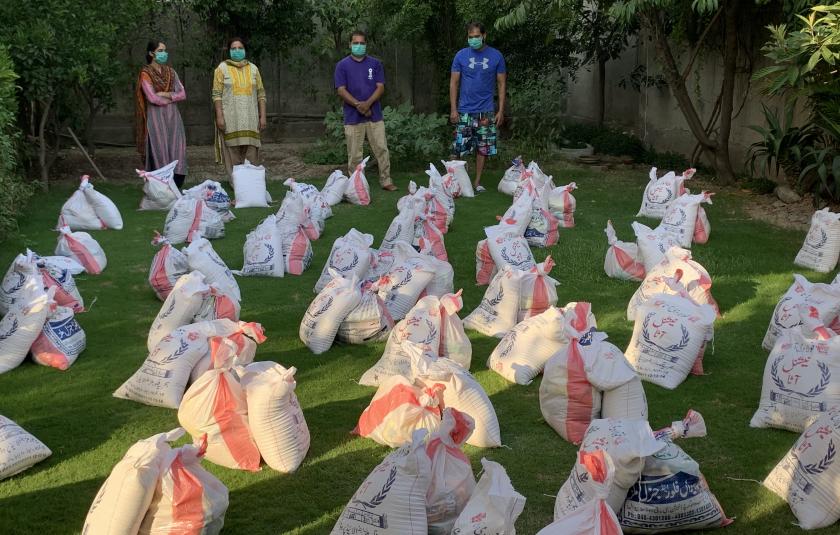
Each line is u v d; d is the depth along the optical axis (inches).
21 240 311.4
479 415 163.0
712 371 199.5
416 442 132.3
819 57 303.7
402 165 482.6
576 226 342.6
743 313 237.9
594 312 239.8
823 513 136.7
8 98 331.3
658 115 511.8
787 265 282.4
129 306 247.3
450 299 197.9
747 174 433.4
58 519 139.9
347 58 411.5
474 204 389.1
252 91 415.2
